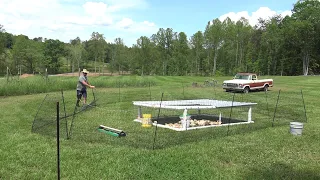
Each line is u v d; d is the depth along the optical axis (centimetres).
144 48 8712
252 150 728
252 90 2664
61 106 1441
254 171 590
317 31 7069
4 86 2031
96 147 721
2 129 891
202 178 545
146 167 589
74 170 572
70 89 2594
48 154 660
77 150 692
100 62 9531
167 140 804
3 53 8100
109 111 1300
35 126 942
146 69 8938
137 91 2464
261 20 8838
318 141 830
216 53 8581
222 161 648
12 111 1251
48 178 531
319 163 648
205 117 1231
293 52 7481
